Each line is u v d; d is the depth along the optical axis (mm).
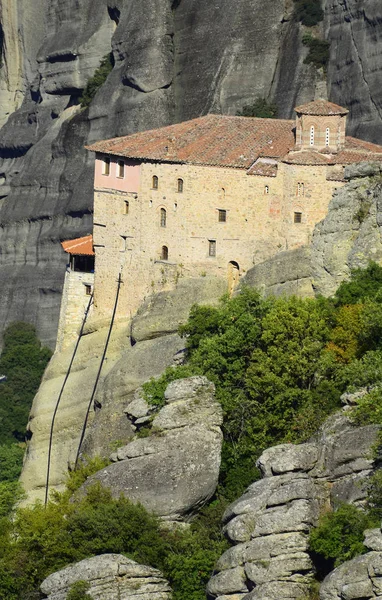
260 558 134125
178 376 160000
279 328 155625
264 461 141625
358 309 155375
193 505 149375
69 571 141125
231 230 175250
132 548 144250
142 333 176625
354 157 172625
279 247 173625
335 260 166750
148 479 151000
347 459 138000
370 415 139500
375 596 126062
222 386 157125
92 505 149750
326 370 153125
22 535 148125
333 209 168375
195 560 141125
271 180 173750
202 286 175250
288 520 134500
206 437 152250
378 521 132125
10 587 144500
